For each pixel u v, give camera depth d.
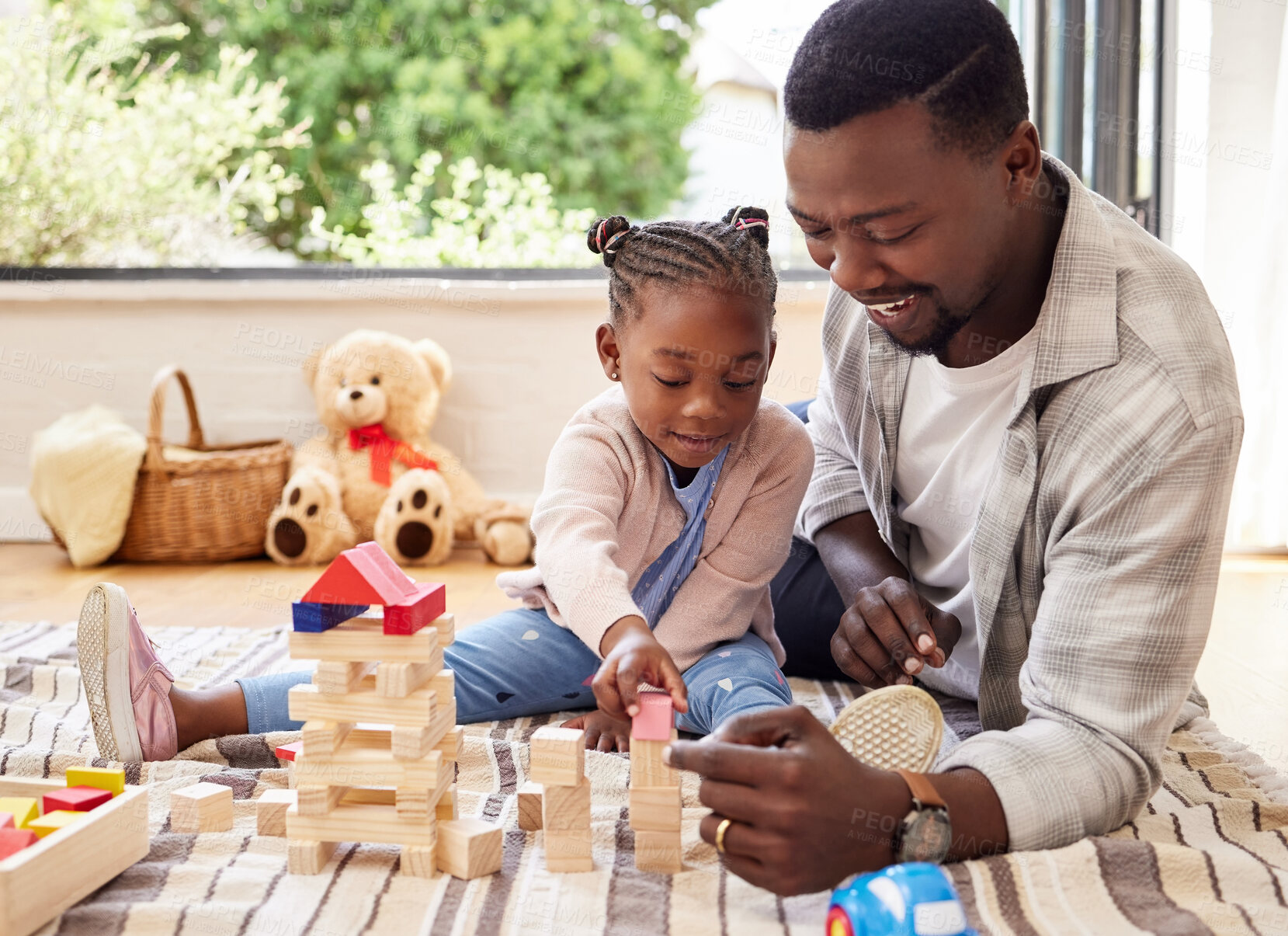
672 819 0.82
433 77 5.04
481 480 2.79
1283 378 2.37
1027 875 0.77
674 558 1.17
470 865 0.81
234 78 4.16
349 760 0.81
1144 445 0.85
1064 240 0.90
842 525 1.28
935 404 1.08
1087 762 0.82
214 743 1.09
